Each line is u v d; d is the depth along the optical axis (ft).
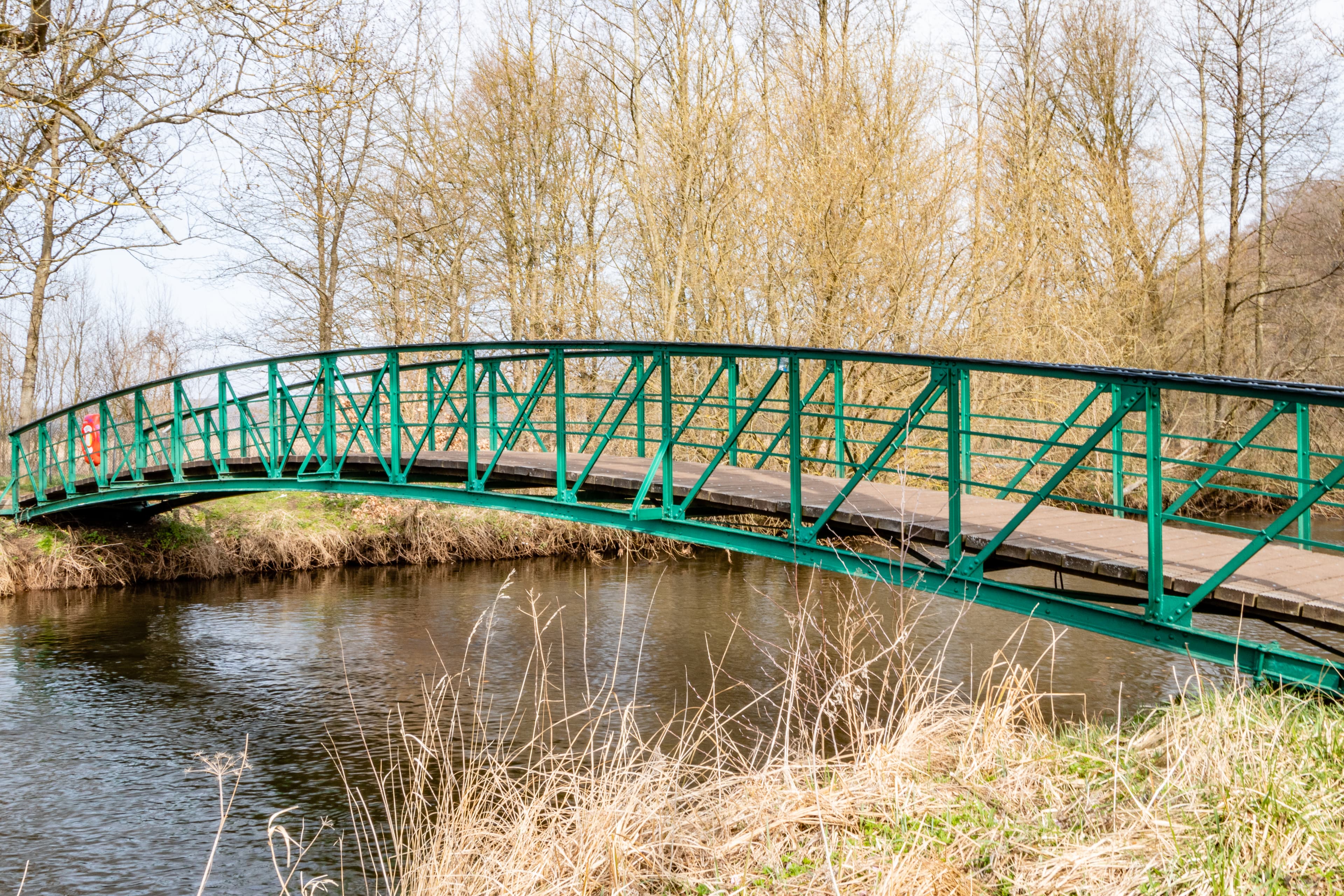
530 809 14.90
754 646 36.11
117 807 24.00
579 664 34.76
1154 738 15.28
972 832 12.45
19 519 50.88
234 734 29.09
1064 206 62.85
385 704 31.50
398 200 65.72
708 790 15.23
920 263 49.88
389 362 35.50
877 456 22.22
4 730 29.63
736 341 55.83
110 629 41.75
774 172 53.72
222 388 42.86
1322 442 66.08
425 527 57.52
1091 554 19.57
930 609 39.81
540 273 68.59
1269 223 69.46
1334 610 15.48
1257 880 10.52
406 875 17.29
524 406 31.58
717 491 27.22
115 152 32.60
